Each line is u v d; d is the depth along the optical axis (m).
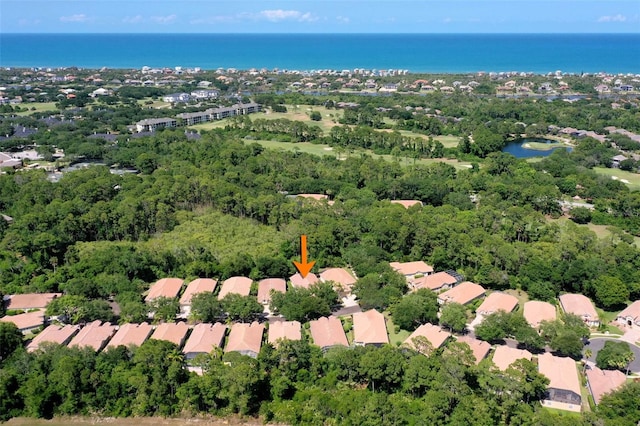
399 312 138.75
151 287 159.00
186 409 112.50
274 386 112.69
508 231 187.38
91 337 127.69
